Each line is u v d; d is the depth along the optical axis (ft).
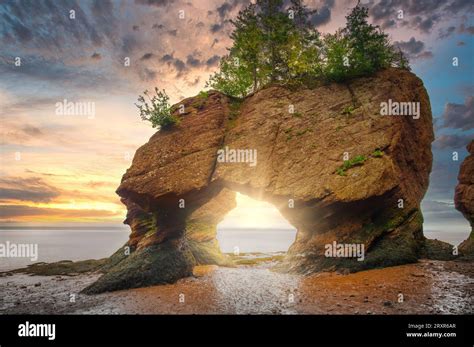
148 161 69.77
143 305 45.06
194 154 67.36
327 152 62.08
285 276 58.59
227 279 59.26
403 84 66.33
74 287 63.52
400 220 59.57
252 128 68.39
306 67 73.72
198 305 43.83
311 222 64.13
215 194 71.67
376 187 56.65
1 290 62.95
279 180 62.95
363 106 64.80
